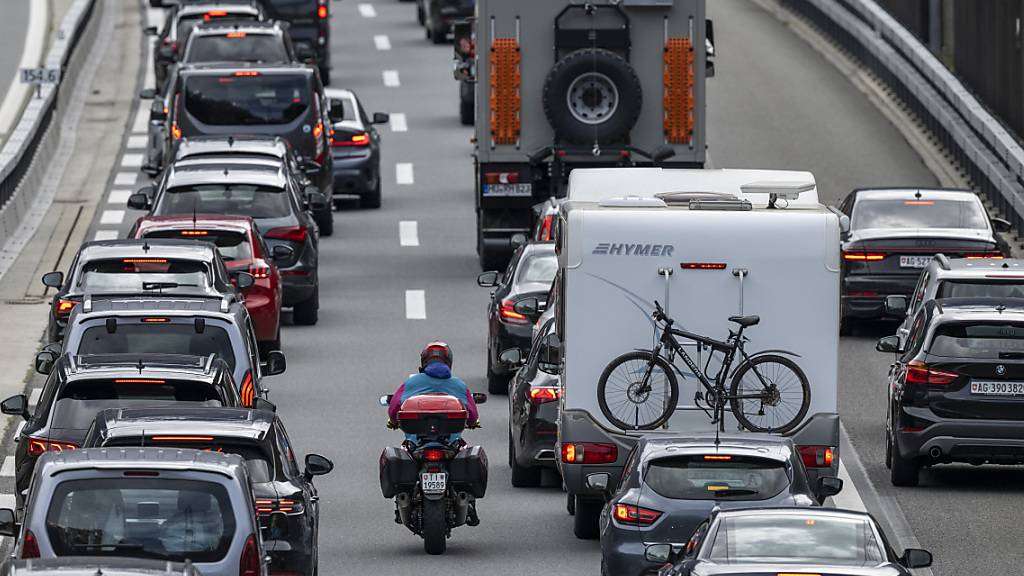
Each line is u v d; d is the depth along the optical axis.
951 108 122.94
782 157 124.12
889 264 85.38
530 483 62.47
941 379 60.28
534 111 90.50
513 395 62.75
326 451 66.00
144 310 56.88
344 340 83.94
